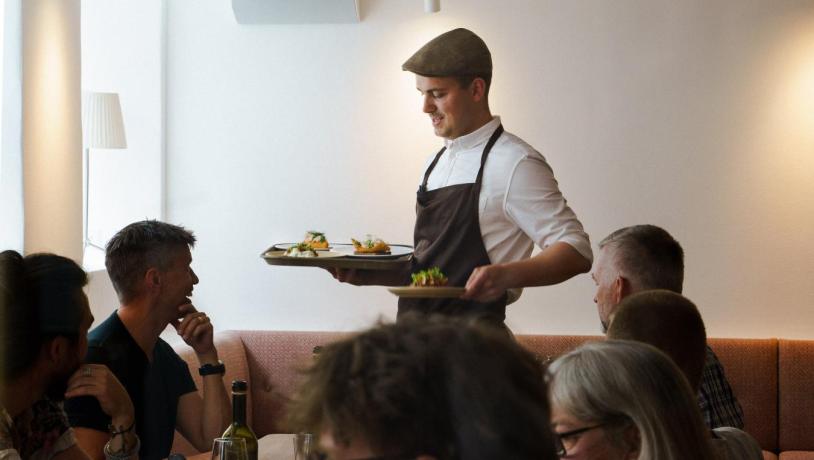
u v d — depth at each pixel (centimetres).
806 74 457
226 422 292
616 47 466
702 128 464
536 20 470
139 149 493
